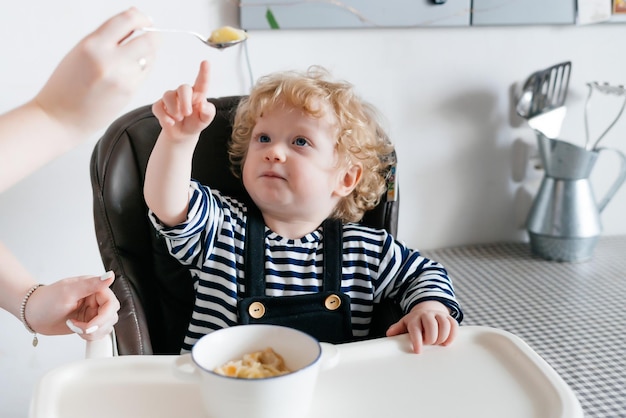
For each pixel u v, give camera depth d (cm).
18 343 144
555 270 157
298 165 101
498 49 158
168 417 65
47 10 128
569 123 168
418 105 156
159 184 90
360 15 143
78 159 137
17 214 136
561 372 112
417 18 147
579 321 131
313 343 64
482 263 160
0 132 59
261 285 102
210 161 110
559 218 159
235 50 141
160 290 105
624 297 142
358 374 73
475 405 67
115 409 66
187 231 95
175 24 136
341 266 105
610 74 167
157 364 73
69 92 60
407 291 103
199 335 101
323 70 133
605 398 104
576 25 161
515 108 162
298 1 139
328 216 113
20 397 147
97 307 81
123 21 61
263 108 103
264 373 63
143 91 137
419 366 75
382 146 113
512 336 79
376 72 151
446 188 164
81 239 141
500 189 168
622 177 160
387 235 109
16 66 129
